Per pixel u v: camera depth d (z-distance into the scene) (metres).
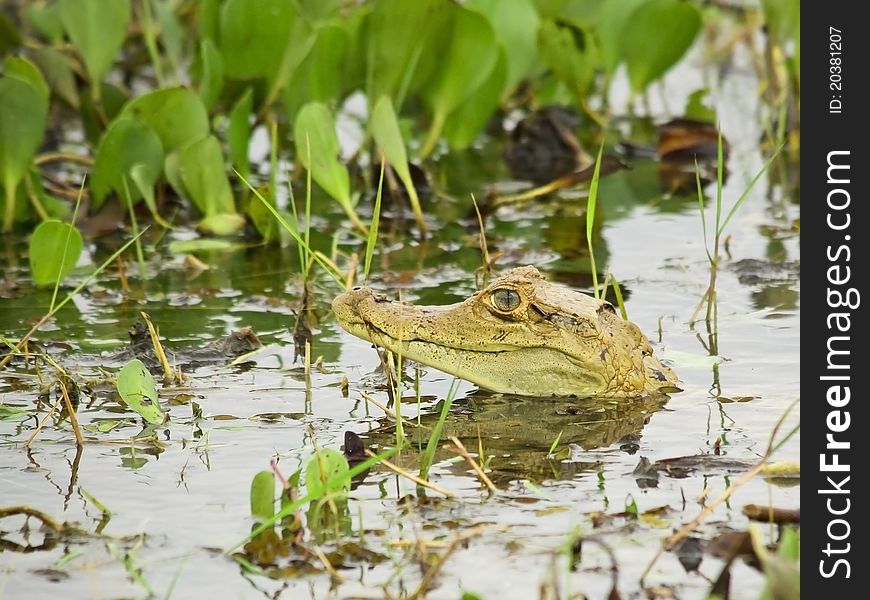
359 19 16.75
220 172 14.90
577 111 20.05
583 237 14.77
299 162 16.78
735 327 11.74
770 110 19.02
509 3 18.52
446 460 8.98
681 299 12.59
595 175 10.61
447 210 15.84
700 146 17.98
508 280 10.02
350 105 20.55
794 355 10.99
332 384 10.53
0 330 11.78
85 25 17.09
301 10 18.56
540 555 7.50
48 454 9.07
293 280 13.36
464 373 10.19
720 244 14.36
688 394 10.19
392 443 9.30
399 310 10.24
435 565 7.02
